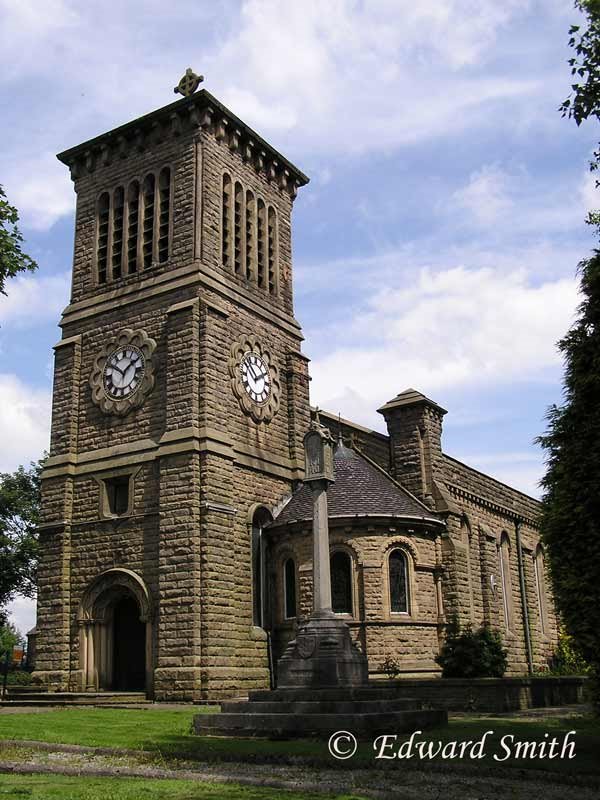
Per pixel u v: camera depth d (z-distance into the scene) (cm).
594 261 2017
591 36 1878
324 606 2641
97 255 4731
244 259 4662
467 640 3422
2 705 3716
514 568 5619
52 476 4406
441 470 4725
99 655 4100
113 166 4819
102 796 1348
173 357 4150
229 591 3872
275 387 4622
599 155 1944
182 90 4597
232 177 4694
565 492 1952
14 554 6538
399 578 3947
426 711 2381
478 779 1566
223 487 3984
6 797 1334
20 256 2625
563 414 2006
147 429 4191
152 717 2819
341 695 2411
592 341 1966
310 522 3997
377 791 1432
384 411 4841
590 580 1878
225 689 3700
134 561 4019
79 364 4572
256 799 1341
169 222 4447
